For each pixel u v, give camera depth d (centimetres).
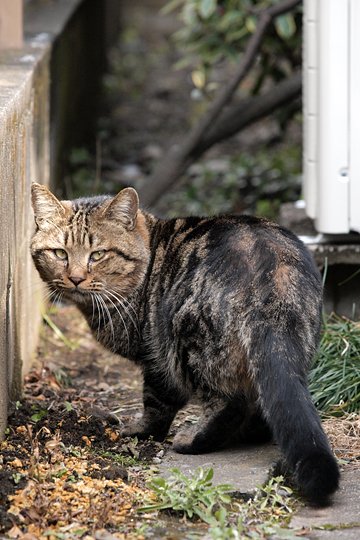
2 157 484
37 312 688
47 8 996
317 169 658
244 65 887
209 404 503
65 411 549
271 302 467
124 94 1514
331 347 591
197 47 945
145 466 486
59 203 523
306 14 675
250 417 515
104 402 604
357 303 674
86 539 399
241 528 412
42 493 428
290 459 435
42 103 732
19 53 729
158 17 2069
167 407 531
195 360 492
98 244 515
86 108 1179
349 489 466
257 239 491
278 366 451
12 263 534
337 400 562
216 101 902
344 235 666
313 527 422
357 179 636
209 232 514
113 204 519
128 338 534
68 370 664
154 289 526
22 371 592
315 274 495
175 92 1534
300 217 738
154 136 1297
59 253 518
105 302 529
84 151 1037
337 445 523
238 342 472
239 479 461
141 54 1762
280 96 918
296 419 438
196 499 432
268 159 1102
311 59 659
